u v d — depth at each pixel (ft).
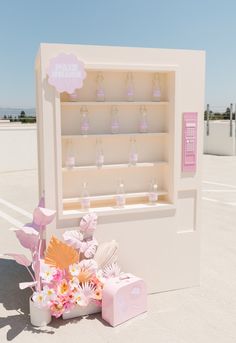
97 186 12.91
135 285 11.32
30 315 11.21
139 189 13.44
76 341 10.16
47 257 11.35
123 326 10.89
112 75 12.65
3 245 18.61
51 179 11.60
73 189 12.65
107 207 12.68
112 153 12.96
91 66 11.55
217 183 34.88
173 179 12.86
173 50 12.44
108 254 12.00
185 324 11.02
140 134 12.71
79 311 11.39
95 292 11.35
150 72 12.78
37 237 11.25
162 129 13.43
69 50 11.41
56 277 11.10
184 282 13.47
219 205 26.32
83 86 12.40
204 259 16.22
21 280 14.49
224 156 55.31
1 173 43.80
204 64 12.77
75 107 12.37
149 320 11.23
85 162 12.69
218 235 19.58
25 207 27.04
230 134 55.21
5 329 10.80
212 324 11.02
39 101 12.82
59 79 11.21
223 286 13.61
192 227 13.43
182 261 13.35
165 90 13.20
